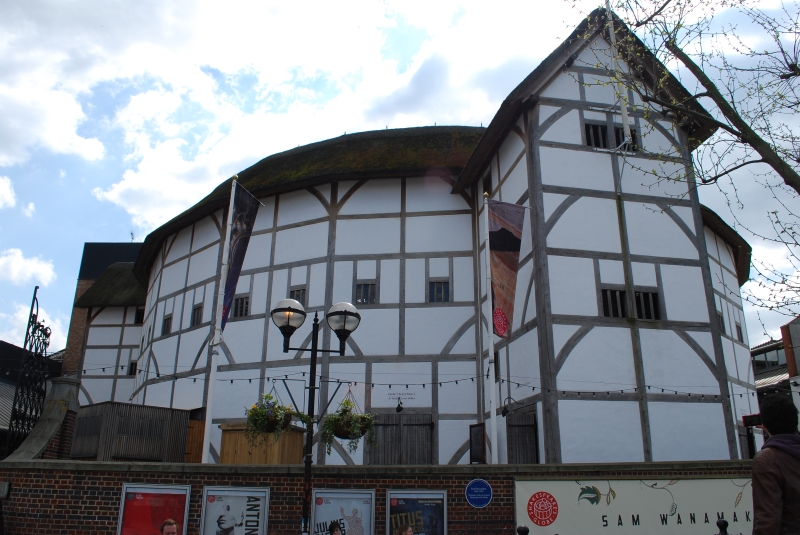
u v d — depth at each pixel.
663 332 13.45
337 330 8.91
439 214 17.17
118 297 28.50
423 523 8.64
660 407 12.91
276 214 18.34
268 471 8.77
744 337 20.20
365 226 17.25
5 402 22.09
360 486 8.73
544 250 13.45
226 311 11.62
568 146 14.36
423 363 15.98
